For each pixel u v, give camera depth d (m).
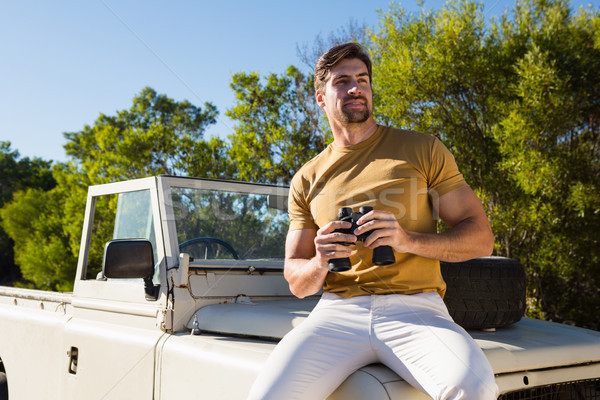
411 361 1.46
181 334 2.15
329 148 1.96
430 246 1.59
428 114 7.42
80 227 12.57
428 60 7.42
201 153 11.95
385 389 1.42
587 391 1.84
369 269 1.67
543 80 6.60
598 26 7.43
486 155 7.50
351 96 1.84
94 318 2.62
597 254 6.74
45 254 13.01
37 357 2.78
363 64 1.90
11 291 3.39
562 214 6.76
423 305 1.62
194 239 2.56
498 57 7.39
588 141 7.64
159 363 2.07
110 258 2.12
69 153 25.66
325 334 1.58
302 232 1.93
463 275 1.95
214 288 2.33
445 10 7.62
